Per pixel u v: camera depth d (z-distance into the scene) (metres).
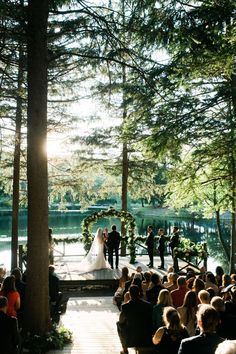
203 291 5.84
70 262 17.53
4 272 9.44
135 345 6.11
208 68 9.58
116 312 10.81
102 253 15.89
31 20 8.59
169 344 4.56
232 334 5.53
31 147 8.58
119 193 23.23
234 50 8.39
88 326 9.34
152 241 16.48
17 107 16.20
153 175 21.61
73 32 9.38
